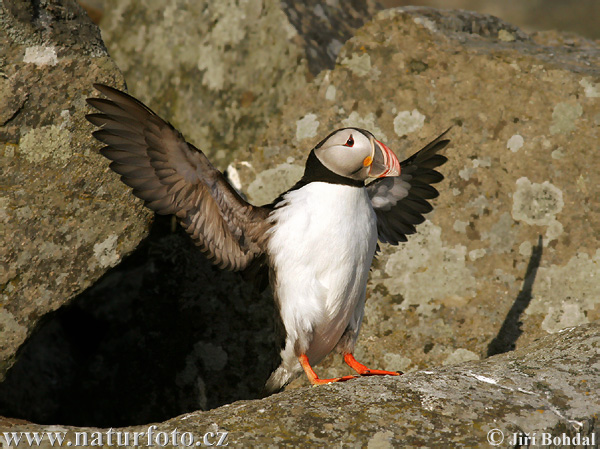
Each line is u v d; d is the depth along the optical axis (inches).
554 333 360.8
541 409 264.2
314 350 338.6
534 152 411.2
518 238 406.3
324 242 314.0
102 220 340.5
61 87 331.9
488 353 397.1
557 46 486.3
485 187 410.9
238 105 461.7
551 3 863.1
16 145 325.4
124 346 441.7
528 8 863.1
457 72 424.8
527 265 403.9
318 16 489.1
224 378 418.9
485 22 477.4
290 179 423.5
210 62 475.8
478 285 403.9
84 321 465.1
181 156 311.7
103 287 462.9
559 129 413.4
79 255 337.4
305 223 315.6
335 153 319.0
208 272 427.8
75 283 337.7
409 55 430.3
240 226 330.6
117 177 341.1
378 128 422.3
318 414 261.9
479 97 419.5
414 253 407.8
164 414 427.8
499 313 400.5
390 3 760.3
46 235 331.3
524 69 423.2
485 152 414.0
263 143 432.8
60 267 334.3
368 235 322.7
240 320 420.2
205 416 269.3
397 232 393.4
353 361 338.6
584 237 403.5
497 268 404.5
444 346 399.9
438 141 379.6
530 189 408.2
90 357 449.1
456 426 254.1
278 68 453.7
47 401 441.1
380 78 427.8
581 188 406.6
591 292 398.9
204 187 323.3
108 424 437.7
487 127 416.2
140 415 432.5
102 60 341.1
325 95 430.9
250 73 462.6
